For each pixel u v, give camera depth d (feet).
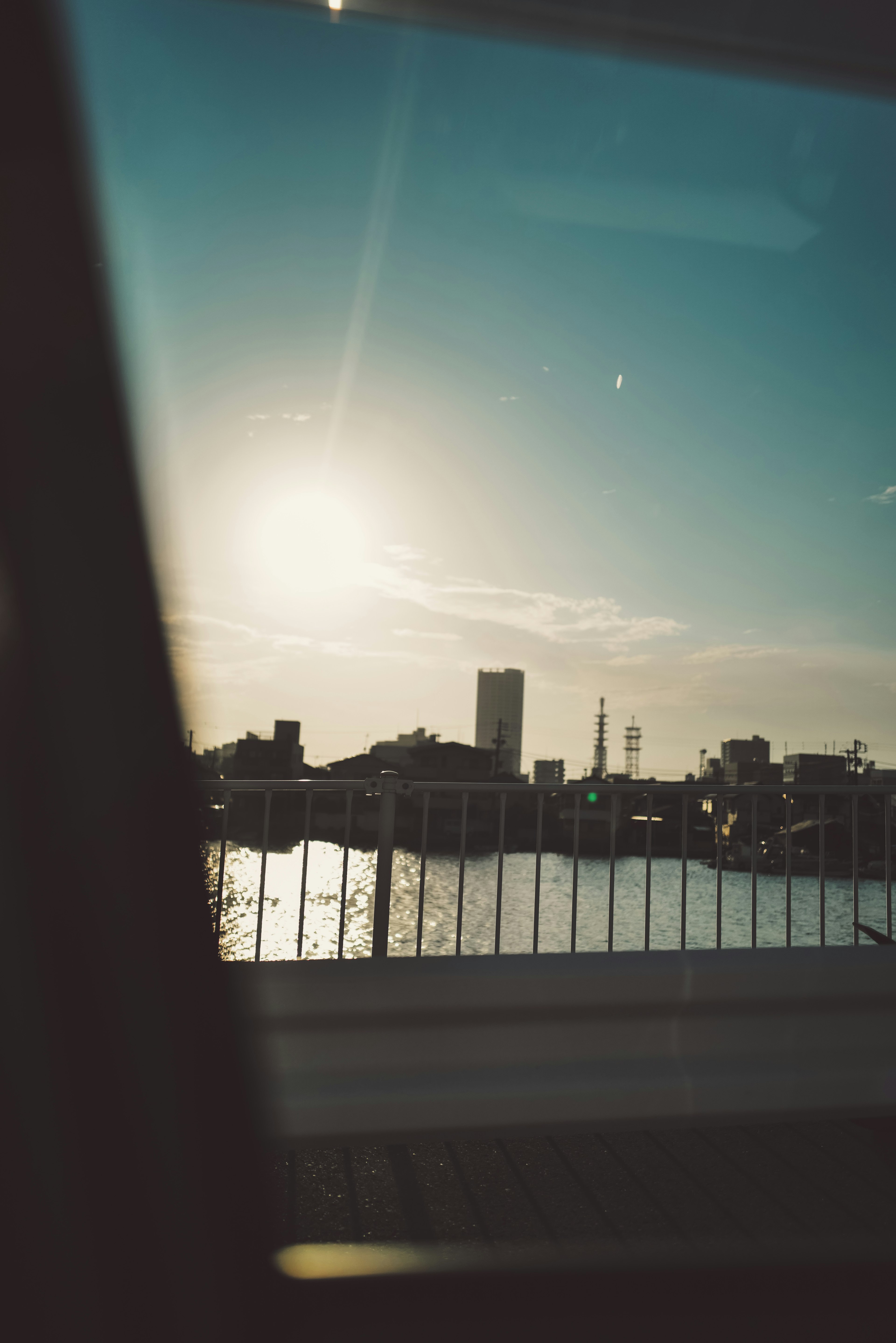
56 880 8.58
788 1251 8.13
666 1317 7.22
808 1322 7.13
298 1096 9.57
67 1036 7.98
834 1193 9.30
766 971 10.62
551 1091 10.00
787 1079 10.47
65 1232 7.25
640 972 10.36
